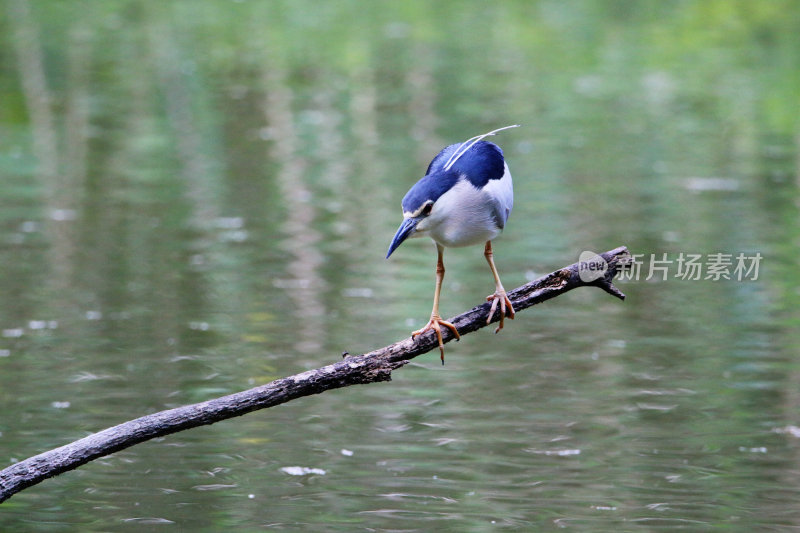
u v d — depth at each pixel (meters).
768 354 11.11
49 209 16.52
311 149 20.61
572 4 34.34
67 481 8.57
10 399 9.84
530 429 9.48
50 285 13.10
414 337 6.62
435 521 7.84
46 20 32.66
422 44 30.28
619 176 18.73
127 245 14.79
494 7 34.25
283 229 15.62
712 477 8.59
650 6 33.81
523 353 11.32
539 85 26.02
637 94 25.17
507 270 13.81
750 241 15.01
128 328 11.74
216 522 7.84
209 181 18.33
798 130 22.22
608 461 8.87
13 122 22.39
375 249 14.78
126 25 32.25
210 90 25.64
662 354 11.20
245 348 11.16
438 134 21.59
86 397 9.91
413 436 9.37
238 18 33.06
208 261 14.15
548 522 7.83
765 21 31.61
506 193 7.11
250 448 9.18
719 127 22.41
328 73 27.39
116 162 19.59
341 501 8.18
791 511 7.98
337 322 11.92
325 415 9.89
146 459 8.98
